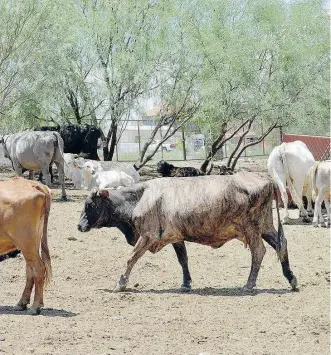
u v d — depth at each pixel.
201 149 41.22
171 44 29.53
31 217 10.34
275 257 15.02
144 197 12.14
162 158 38.50
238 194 11.91
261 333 9.36
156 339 9.04
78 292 11.91
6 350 8.52
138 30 29.66
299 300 11.29
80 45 30.56
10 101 28.97
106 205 12.27
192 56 29.34
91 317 10.19
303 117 29.47
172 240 12.10
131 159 41.47
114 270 13.78
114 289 12.02
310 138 27.27
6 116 30.81
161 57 29.55
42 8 26.73
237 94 28.95
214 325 9.75
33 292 11.80
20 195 10.34
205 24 30.05
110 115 31.97
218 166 32.53
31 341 8.90
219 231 12.00
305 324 9.80
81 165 26.00
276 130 40.00
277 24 29.33
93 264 14.30
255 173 12.23
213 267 14.09
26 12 26.44
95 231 17.80
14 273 13.19
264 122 30.83
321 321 9.96
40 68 28.31
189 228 11.98
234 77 28.77
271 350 8.59
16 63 27.19
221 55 28.66
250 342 8.93
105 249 15.75
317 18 30.19
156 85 29.75
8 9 26.28
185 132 37.09
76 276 13.23
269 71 29.27
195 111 30.38
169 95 29.70
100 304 11.05
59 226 18.39
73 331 9.38
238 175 12.16
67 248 15.77
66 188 27.56
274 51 28.94
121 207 12.30
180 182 12.17
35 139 23.92
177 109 30.52
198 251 15.61
